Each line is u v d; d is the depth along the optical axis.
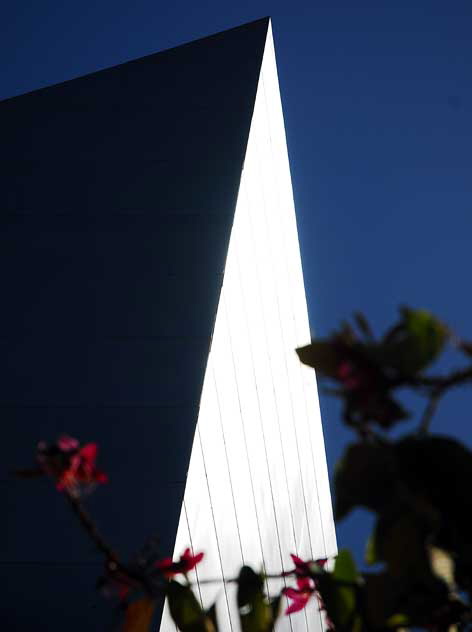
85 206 18.77
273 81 27.31
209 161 20.17
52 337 14.95
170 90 23.48
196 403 13.45
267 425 20.02
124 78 24.23
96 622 10.48
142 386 13.81
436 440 1.58
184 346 14.61
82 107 23.08
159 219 18.11
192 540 12.12
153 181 19.50
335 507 1.61
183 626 2.09
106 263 16.86
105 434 12.97
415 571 1.71
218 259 16.78
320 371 1.54
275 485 20.06
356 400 1.53
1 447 12.79
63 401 13.61
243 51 24.83
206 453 13.58
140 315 15.35
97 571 10.98
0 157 20.95
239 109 22.23
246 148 20.59
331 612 2.05
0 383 14.00
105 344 14.73
